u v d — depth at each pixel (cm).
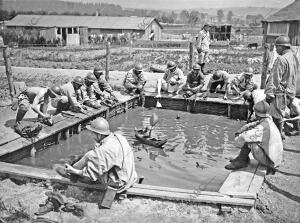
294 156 763
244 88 1255
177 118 1198
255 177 629
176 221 527
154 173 736
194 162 802
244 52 3003
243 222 522
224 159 823
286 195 590
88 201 580
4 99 1255
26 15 4894
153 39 4822
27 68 2139
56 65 2319
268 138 651
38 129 855
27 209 556
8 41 3788
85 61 2566
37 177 629
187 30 5928
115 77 1825
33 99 932
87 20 4875
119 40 4428
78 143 941
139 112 1296
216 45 3822
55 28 4334
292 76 799
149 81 1700
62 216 538
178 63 2277
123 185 576
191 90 1323
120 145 569
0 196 593
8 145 796
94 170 563
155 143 896
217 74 1316
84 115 1048
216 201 556
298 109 901
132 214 545
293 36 3114
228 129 1073
